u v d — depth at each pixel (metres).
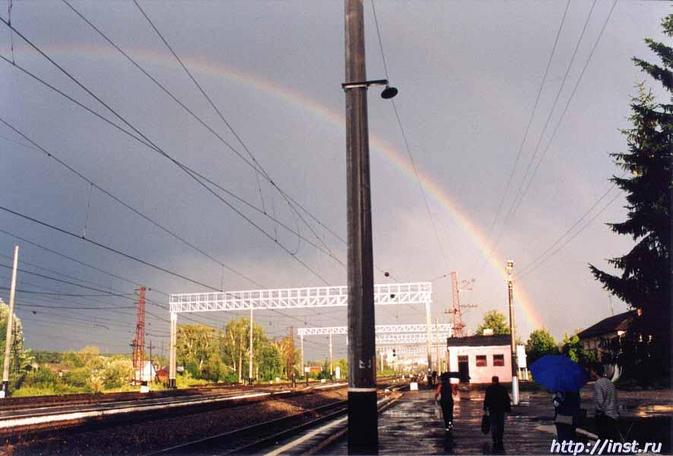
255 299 61.84
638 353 22.64
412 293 59.62
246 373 116.94
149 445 19.41
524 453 14.03
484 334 58.31
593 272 24.11
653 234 23.05
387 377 140.75
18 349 71.38
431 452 14.37
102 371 72.88
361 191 10.56
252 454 16.31
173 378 64.62
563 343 76.88
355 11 11.18
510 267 32.78
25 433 17.95
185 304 64.75
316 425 25.36
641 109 23.64
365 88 10.95
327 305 59.81
